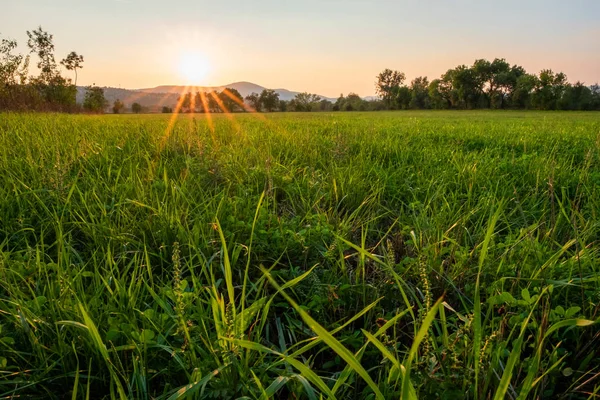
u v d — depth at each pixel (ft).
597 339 5.88
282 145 22.38
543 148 23.75
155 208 10.21
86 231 9.17
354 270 8.53
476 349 4.30
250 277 8.08
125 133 27.04
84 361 5.39
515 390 4.99
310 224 10.52
